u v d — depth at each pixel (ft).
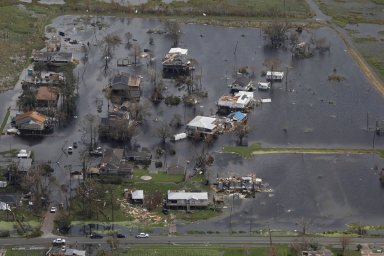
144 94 525.34
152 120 485.97
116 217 376.48
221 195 400.88
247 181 409.49
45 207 383.24
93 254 343.05
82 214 377.71
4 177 408.87
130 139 458.50
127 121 468.34
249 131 471.62
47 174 415.64
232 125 479.00
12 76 547.49
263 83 542.57
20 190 397.60
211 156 439.22
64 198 391.65
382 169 431.43
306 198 402.31
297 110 510.17
